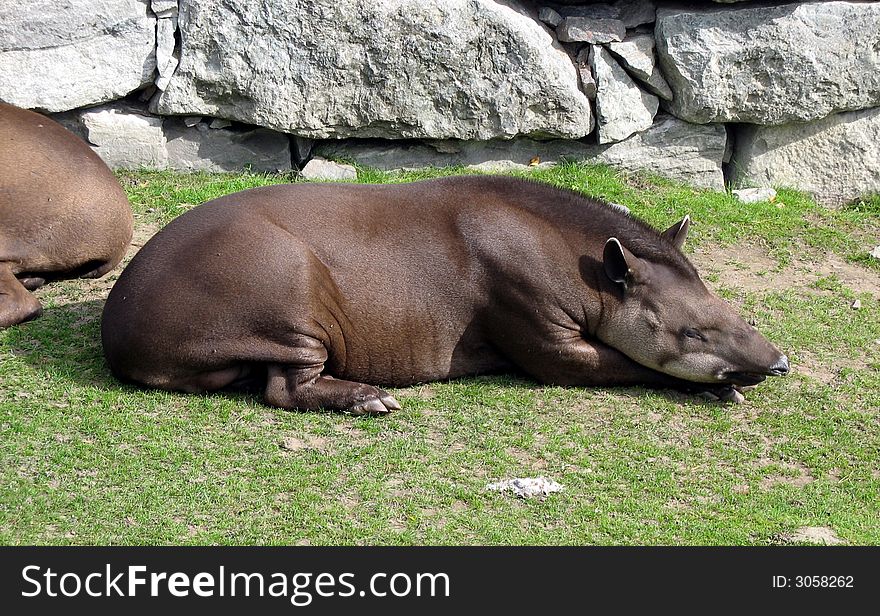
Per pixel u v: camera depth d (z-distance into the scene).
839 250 9.30
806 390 7.08
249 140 9.71
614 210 7.05
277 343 6.32
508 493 5.71
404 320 6.59
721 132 10.13
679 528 5.52
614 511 5.64
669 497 5.83
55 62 9.12
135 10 9.18
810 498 5.92
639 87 9.95
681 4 9.90
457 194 6.90
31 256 7.40
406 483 5.74
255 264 6.26
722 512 5.71
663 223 9.32
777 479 6.11
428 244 6.66
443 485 5.74
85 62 9.18
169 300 6.24
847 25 9.77
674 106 10.01
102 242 7.67
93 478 5.60
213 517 5.36
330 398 6.37
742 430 6.57
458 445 6.18
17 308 7.09
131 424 6.10
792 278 8.75
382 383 6.77
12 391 6.35
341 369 6.64
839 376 7.30
